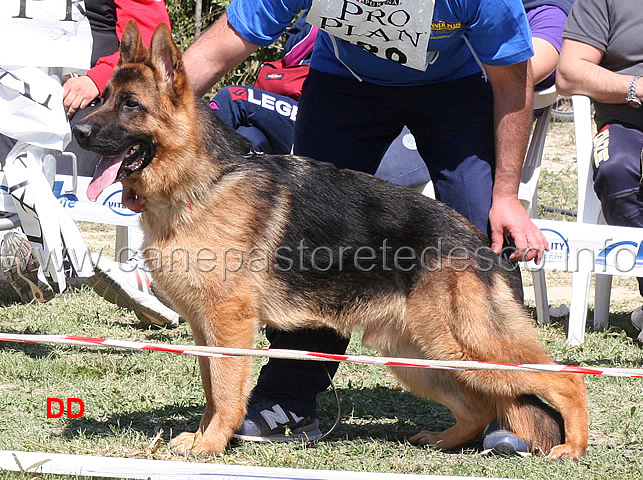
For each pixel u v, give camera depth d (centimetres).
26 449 480
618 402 614
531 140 898
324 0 502
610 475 467
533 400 520
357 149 585
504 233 535
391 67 546
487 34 507
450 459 509
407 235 509
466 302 499
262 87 939
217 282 490
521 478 462
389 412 612
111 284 769
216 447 493
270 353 429
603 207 795
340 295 513
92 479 436
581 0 821
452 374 523
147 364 682
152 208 498
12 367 655
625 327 872
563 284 1130
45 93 624
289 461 489
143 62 496
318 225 507
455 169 559
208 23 1808
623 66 812
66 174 779
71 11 630
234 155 514
